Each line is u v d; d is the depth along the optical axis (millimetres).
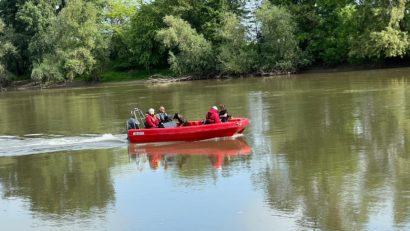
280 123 27172
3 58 81438
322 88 44000
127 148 23250
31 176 19219
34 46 79500
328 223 12953
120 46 89375
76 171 19609
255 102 37312
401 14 60656
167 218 14047
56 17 79562
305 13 72250
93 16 77688
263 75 69375
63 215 14789
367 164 17781
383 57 65750
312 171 17406
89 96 54500
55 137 27422
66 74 76688
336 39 69625
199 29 80562
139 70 85375
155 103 41875
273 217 13586
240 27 71125
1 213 15289
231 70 69875
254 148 21594
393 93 36062
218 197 15414
